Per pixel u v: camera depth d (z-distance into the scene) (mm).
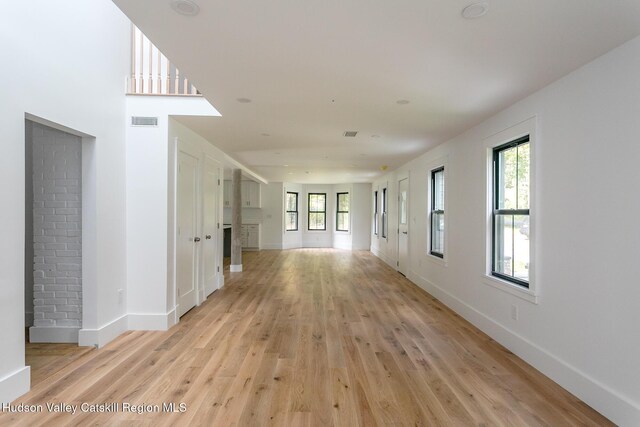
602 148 2188
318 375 2705
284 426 2055
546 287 2711
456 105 3203
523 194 3182
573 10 1718
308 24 1879
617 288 2084
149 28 1925
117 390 2451
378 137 4578
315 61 2330
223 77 2605
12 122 2311
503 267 3500
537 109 2816
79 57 2975
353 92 2893
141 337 3504
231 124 4004
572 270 2438
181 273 4207
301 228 12461
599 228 2211
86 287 3225
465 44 2078
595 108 2240
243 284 6148
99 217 3262
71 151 3236
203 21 1850
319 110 3400
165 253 3734
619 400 2055
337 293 5500
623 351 2041
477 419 2137
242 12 1765
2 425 2035
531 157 2877
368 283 6277
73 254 3270
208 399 2344
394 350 3211
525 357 2961
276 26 1899
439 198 5383
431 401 2340
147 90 3885
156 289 3738
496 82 2652
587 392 2291
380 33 1964
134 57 3805
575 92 2412
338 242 12258
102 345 3270
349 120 3750
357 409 2240
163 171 3740
